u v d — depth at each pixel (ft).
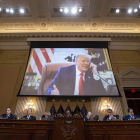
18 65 22.77
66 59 22.02
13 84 20.48
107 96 18.20
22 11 22.62
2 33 24.57
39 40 23.95
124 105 18.62
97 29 25.91
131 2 21.52
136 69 22.08
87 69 20.88
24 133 7.74
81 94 18.42
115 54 24.61
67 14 23.43
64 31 25.96
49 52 22.94
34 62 21.70
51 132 7.97
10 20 24.13
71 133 7.30
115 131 7.92
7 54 24.38
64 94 18.38
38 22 24.53
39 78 19.98
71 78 19.88
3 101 18.80
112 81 19.72
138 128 7.87
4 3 21.72
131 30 26.00
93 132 7.92
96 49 23.40
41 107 17.84
